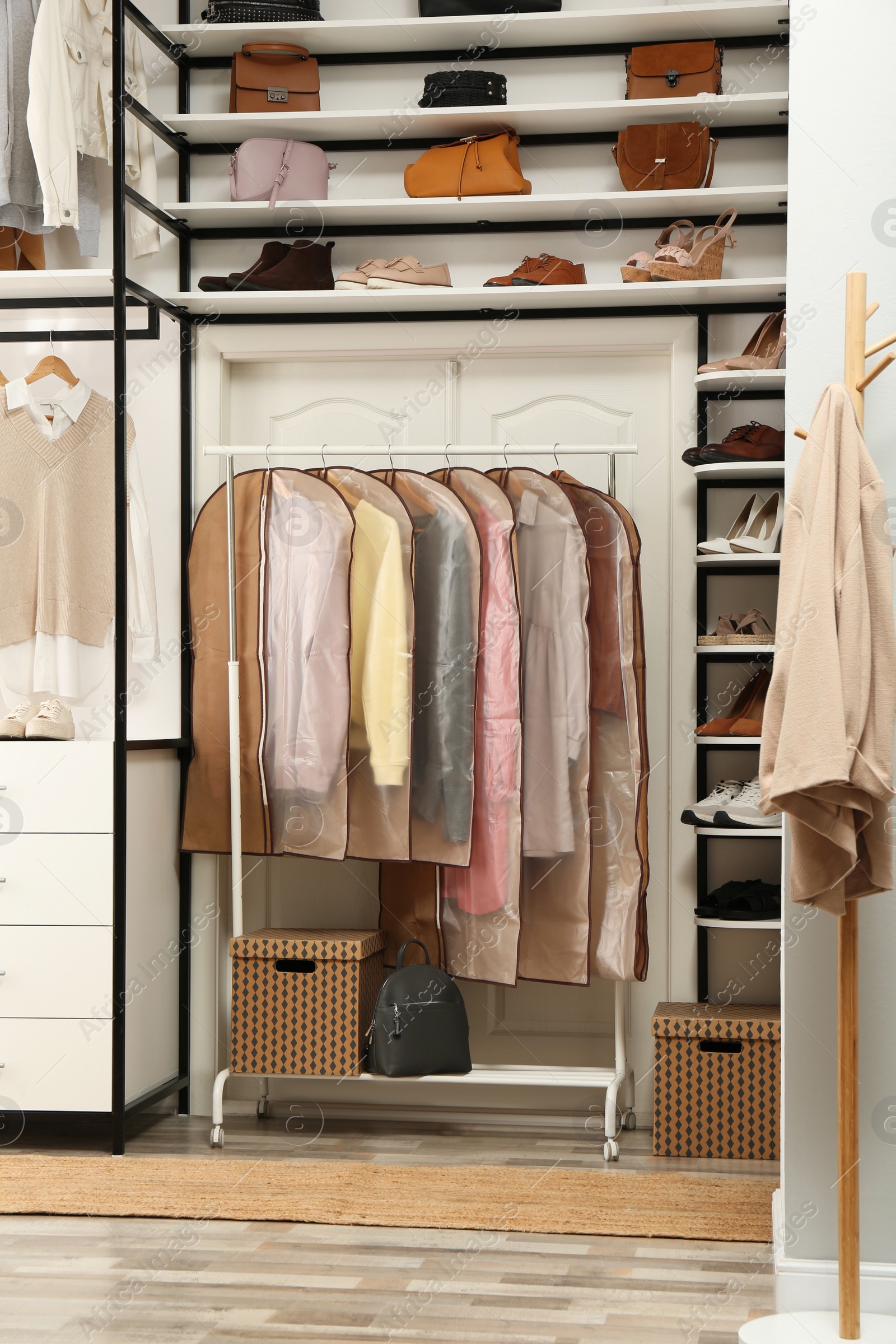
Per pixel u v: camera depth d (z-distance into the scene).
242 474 3.05
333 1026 2.90
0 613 3.18
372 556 2.94
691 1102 2.81
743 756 3.18
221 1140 2.91
